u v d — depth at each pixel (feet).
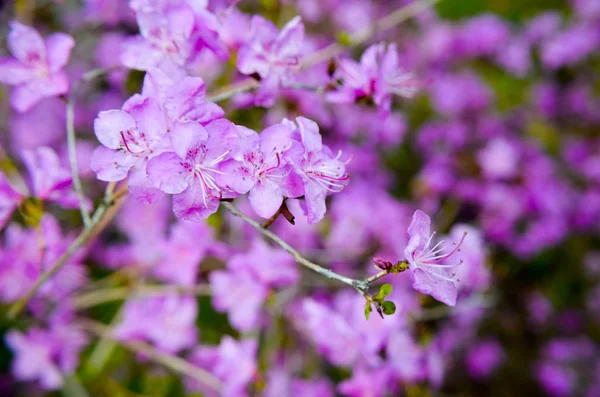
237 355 1.50
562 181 2.53
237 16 1.35
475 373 2.23
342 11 2.12
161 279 1.72
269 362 1.66
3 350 1.84
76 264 1.60
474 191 2.21
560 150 2.70
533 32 2.85
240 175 1.09
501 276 2.31
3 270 1.49
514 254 2.34
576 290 2.54
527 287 2.47
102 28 2.00
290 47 1.27
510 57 2.63
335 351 1.46
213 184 1.08
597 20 2.81
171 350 1.59
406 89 1.46
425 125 2.46
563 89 2.86
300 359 1.74
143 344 1.62
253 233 1.70
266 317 1.72
